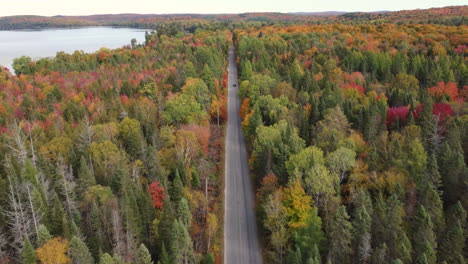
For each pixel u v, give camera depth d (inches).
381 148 3206.2
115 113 4335.6
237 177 3688.5
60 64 7190.0
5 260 2123.5
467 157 2994.6
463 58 6240.2
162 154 3437.5
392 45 7568.9
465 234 2138.3
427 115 3479.3
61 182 2731.3
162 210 2679.6
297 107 4232.3
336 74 5728.3
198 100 4756.4
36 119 4370.1
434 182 2549.2
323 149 3277.6
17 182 2471.7
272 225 2600.9
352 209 2645.2
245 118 4338.1
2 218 2304.4
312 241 2342.5
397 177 2623.0
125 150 3558.1
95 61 7652.6
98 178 3105.3
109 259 1919.3
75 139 3686.0
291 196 2598.4
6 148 3262.8
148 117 4185.5
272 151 3240.7
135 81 5930.1
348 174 2910.9
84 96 5305.1
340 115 3656.5
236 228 2940.5
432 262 1989.4
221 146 4330.7
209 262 2365.9
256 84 5098.4
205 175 3604.8
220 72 6530.5
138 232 2400.3
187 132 3634.4
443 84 4958.2
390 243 2178.9
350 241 2244.1
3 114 4498.0
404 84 5246.1
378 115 3777.1
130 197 2486.5
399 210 2233.0
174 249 2242.9
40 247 2010.3
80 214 2561.5
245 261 2610.7
